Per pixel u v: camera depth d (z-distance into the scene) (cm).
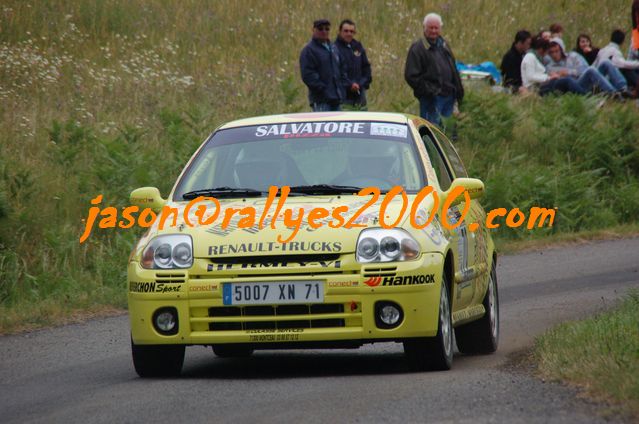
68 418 1639
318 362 2297
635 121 5884
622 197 5356
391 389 1748
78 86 5759
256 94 6025
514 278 3759
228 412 1611
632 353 1756
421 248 1947
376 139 2253
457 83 5178
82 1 7288
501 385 1728
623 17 8838
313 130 2294
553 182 5066
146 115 5462
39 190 4147
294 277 1903
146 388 1892
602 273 3753
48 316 3056
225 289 1920
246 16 7638
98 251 3809
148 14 7400
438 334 1950
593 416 1448
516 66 6706
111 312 3180
